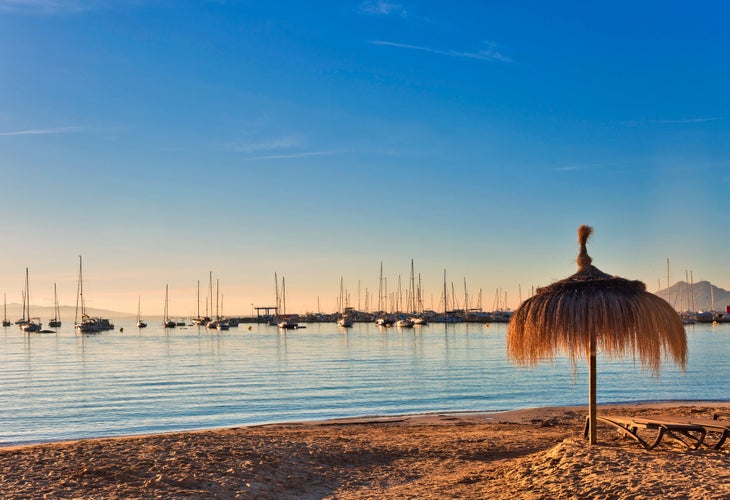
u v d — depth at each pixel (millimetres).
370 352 73812
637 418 11555
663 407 24891
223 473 10508
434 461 12734
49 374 50031
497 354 68250
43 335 131375
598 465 9695
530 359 10445
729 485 8242
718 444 10656
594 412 11062
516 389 36500
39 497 8820
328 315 197250
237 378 45438
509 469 10969
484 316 165000
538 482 9594
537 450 13820
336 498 9875
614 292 9945
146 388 39844
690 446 11219
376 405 31422
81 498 8812
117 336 123938
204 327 162625
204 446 12531
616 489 8562
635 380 39656
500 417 24016
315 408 30656
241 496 9438
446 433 17875
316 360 62469
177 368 54469
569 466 9883
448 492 9938
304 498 9898
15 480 9648
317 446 13352
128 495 9039
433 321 159000
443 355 67438
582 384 38344
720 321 146750
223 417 28234
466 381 41375
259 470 10961
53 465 10508
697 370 45562
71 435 24188
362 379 43906
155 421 27438
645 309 9773
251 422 26781
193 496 9148
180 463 10844
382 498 9703
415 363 57219
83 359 66438
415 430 19281
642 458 9883
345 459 12570
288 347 85750
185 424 26531
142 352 77312
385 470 11930
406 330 133500
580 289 10125
